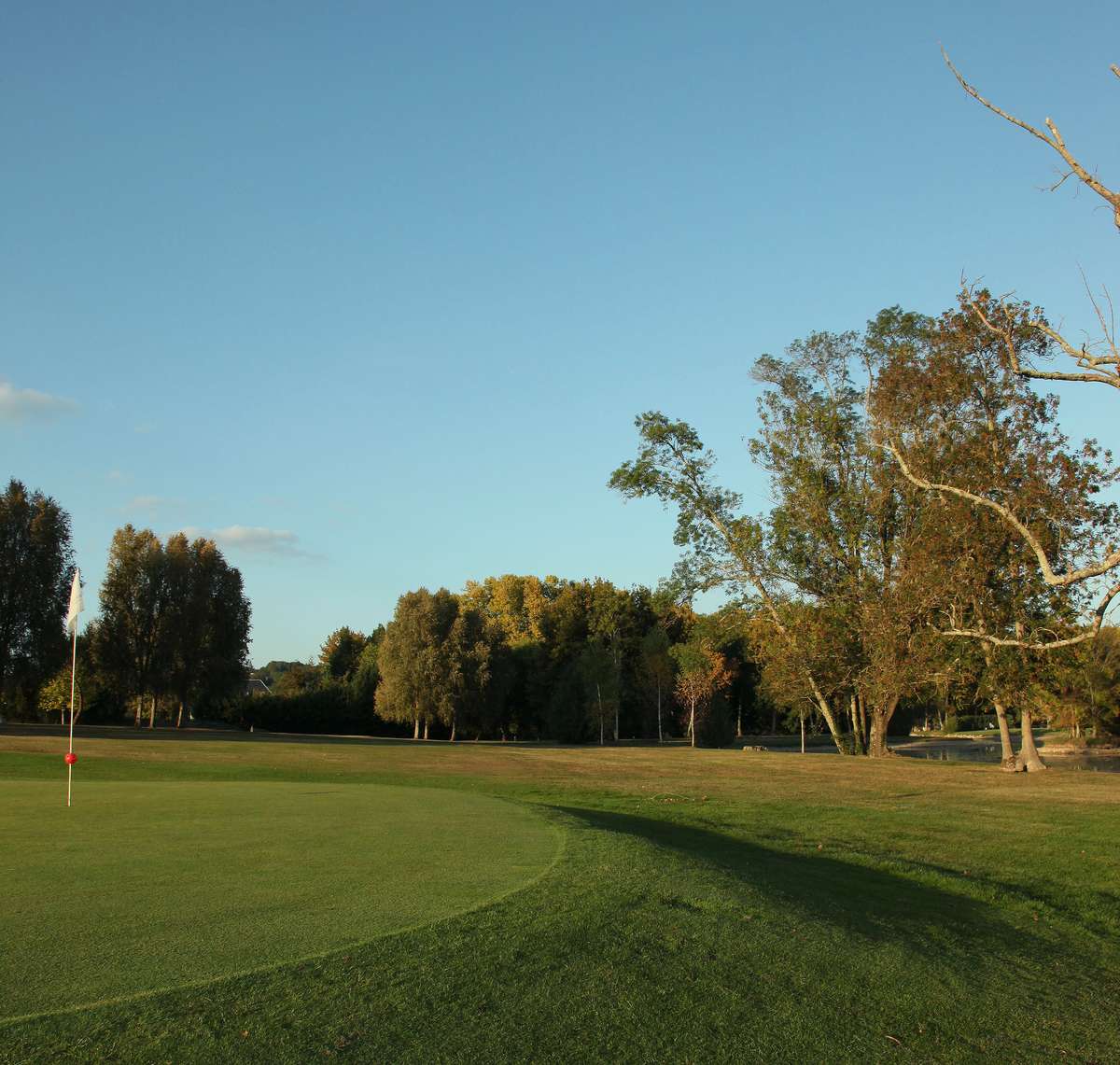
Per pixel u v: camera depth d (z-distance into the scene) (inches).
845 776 1224.2
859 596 1537.9
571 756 1601.9
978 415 1218.0
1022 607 1131.9
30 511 2182.6
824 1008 270.5
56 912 303.3
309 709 3363.7
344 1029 215.5
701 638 2763.3
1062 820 764.0
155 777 1002.1
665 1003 255.3
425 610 2933.1
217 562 2832.2
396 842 459.8
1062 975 347.6
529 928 298.0
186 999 222.4
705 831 668.1
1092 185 370.0
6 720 2869.1
